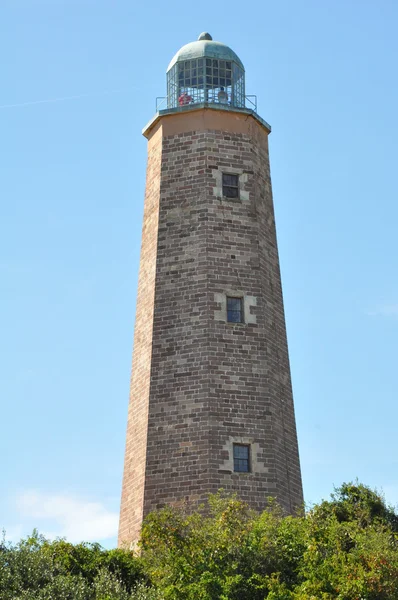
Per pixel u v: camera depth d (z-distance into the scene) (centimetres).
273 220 5109
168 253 4869
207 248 4825
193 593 3512
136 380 4831
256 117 5119
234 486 4478
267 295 4884
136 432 4725
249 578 3594
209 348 4666
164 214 4938
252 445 4575
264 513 4053
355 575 3547
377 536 3844
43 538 3756
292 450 4759
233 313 4772
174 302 4778
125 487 4728
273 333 4853
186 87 5234
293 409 4859
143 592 3444
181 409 4603
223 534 3819
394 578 3547
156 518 4031
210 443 4516
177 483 4497
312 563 3659
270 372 4738
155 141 5147
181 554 3766
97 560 3703
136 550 4312
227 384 4634
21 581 3369
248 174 5019
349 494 4725
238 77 5306
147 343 4784
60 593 3319
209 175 4944
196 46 5291
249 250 4891
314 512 4131
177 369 4669
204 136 4997
